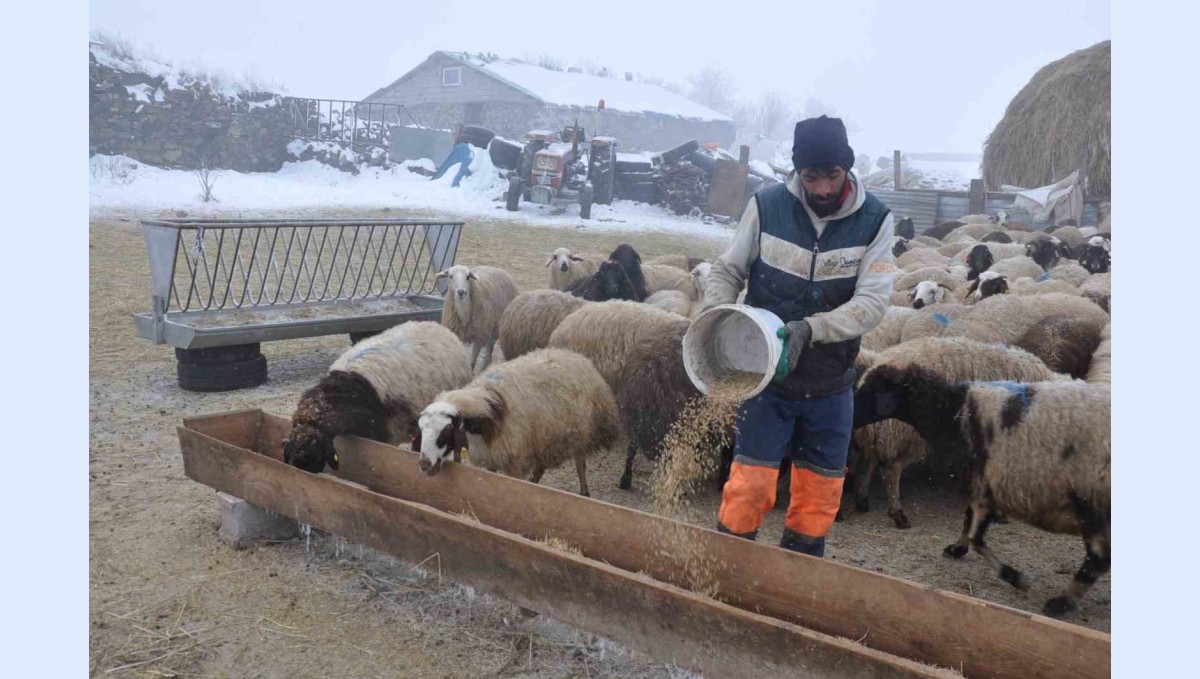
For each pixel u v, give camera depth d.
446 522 3.92
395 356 5.75
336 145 30.06
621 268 9.04
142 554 4.64
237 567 4.52
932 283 8.55
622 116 47.22
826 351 3.69
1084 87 24.27
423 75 49.12
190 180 25.02
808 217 3.66
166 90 26.64
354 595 4.25
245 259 14.69
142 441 6.46
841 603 3.42
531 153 26.88
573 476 6.25
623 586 3.39
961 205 24.61
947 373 5.36
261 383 8.20
